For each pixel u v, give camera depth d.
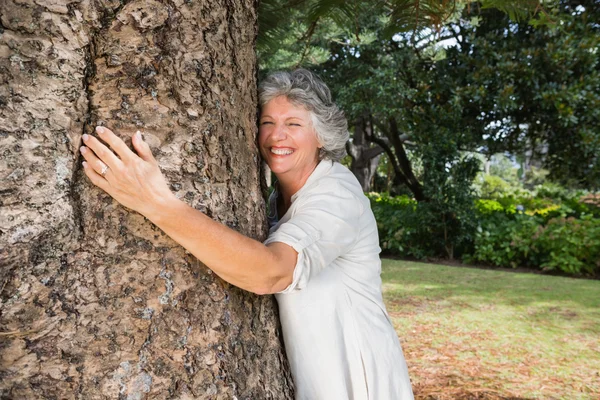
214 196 1.32
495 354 4.17
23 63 1.07
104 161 1.13
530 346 4.36
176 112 1.25
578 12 8.71
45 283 1.11
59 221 1.11
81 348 1.14
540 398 3.34
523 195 13.91
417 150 9.73
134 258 1.20
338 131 1.62
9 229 1.06
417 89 9.21
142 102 1.21
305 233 1.36
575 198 10.44
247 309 1.41
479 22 8.95
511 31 8.97
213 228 1.18
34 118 1.08
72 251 1.14
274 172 1.60
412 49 9.11
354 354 1.54
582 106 8.43
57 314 1.12
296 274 1.31
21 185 1.07
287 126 1.57
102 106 1.17
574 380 3.63
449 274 7.91
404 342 4.49
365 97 9.23
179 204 1.16
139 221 1.21
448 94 9.21
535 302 5.93
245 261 1.20
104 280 1.17
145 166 1.13
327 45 8.86
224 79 1.38
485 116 9.36
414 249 9.61
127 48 1.18
